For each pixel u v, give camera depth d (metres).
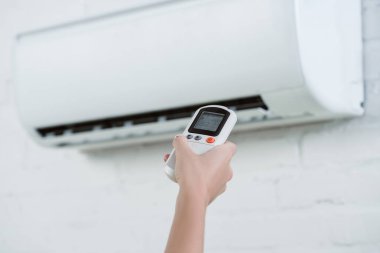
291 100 1.14
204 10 1.16
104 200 1.60
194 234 0.72
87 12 1.66
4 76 1.80
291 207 1.35
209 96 1.19
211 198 0.79
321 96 1.13
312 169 1.33
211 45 1.15
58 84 1.35
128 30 1.25
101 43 1.28
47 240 1.68
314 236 1.32
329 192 1.31
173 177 0.83
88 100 1.33
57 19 1.72
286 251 1.35
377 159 1.26
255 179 1.40
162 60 1.21
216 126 0.88
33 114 1.41
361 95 1.27
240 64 1.12
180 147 0.80
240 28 1.11
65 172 1.67
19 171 1.74
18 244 1.73
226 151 0.81
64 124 1.41
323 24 1.15
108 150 1.60
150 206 1.52
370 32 1.29
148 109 1.27
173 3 1.20
